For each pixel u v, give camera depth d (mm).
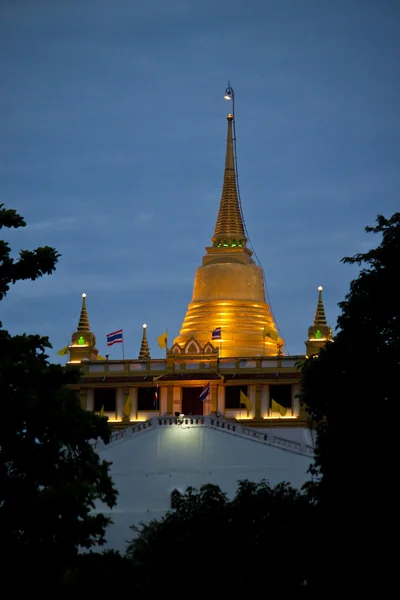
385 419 95000
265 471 129875
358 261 103000
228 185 180000
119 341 158000
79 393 158625
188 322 172250
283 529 94375
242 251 176000
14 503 94125
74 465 99188
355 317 100125
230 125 182125
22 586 90688
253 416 153875
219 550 93938
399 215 103125
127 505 130125
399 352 98000
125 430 133750
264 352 166250
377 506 92500
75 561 93875
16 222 103500
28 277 103312
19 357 100500
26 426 97688
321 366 99375
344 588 91188
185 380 155125
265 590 92875
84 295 168750
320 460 97188
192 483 130500
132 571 94188
